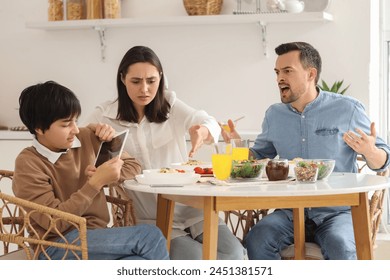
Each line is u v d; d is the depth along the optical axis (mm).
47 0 5039
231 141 2928
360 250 2598
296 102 3186
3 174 2924
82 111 5000
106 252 2375
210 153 4246
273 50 4648
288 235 2893
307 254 2805
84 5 4895
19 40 5090
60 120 2492
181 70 4812
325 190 2354
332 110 3145
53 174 2555
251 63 4691
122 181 2826
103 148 2758
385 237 4746
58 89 2504
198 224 3061
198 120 3184
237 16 4488
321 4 4500
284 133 3217
